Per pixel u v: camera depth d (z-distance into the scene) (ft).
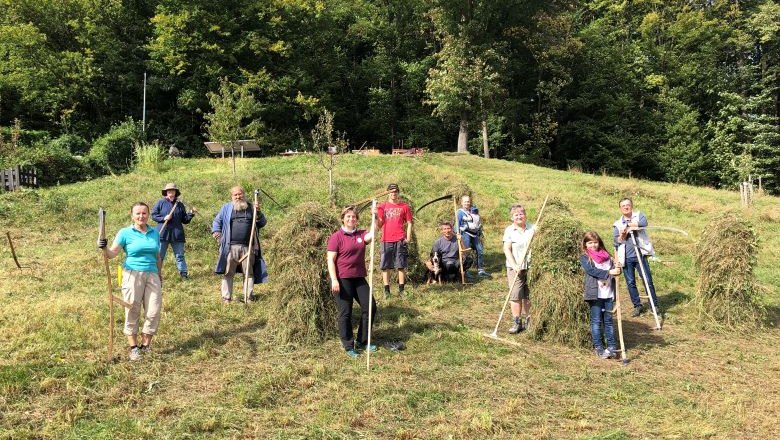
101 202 49.98
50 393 17.71
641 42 135.23
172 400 17.60
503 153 136.87
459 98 106.93
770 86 124.98
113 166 85.20
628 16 144.36
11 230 41.86
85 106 115.03
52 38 110.01
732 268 27.09
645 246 28.94
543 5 110.52
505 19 111.34
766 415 17.70
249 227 27.84
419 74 136.98
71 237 41.32
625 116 131.64
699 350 23.93
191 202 48.52
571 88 134.21
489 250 42.70
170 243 32.35
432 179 63.05
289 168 67.05
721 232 27.61
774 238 52.03
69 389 17.79
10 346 20.47
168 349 21.71
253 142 74.38
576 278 23.67
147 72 118.52
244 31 117.80
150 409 16.97
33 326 22.74
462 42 105.70
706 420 17.20
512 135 129.80
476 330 25.16
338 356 21.48
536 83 129.90
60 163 76.02
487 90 103.40
